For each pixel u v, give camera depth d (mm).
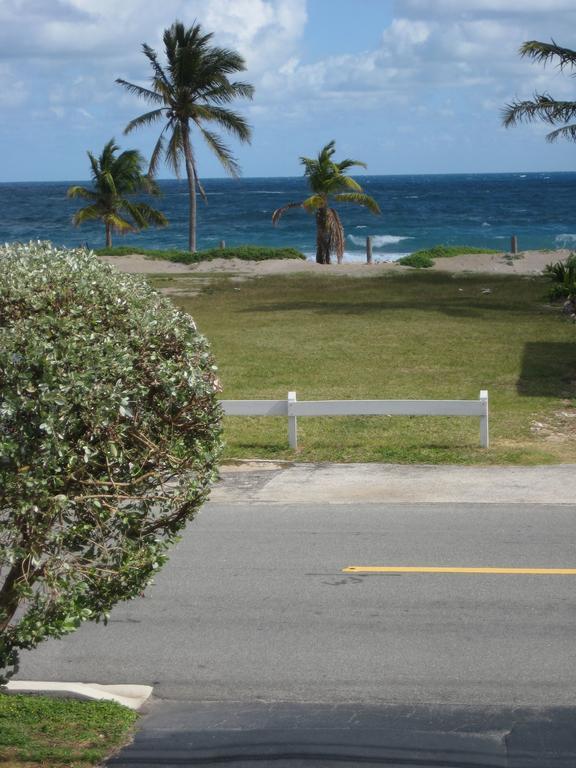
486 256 46500
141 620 9172
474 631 8695
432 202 147500
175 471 5922
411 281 40312
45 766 6297
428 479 14406
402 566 10453
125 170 53438
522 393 20188
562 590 9633
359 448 16359
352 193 47406
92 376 5203
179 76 46281
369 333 28016
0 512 5477
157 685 7875
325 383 21469
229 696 7641
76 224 53656
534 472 14648
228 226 100750
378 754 6594
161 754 6625
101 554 5793
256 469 15297
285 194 190000
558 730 6922
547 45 27453
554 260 45625
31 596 5465
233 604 9492
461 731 6934
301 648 8461
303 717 7223
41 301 5473
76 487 5535
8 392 5121
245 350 25672
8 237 90938
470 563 10500
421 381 21547
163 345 5832
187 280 41844
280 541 11484
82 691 7543
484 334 27562
